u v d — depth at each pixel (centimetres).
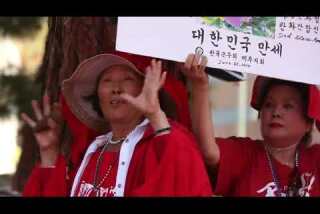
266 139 452
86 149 428
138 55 397
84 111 432
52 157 432
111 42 496
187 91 446
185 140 372
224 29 390
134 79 401
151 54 373
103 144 411
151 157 375
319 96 440
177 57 379
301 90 446
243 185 441
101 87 403
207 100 400
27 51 1046
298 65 411
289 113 446
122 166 386
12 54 1051
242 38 396
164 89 414
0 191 777
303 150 452
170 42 377
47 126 434
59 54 522
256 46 400
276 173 444
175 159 363
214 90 1270
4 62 1043
